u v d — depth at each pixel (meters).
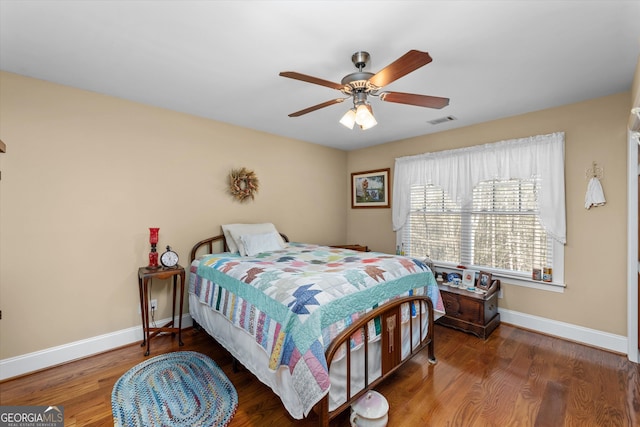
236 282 2.17
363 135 3.86
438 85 2.32
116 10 1.47
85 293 2.47
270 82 2.30
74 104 2.41
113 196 2.61
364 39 1.70
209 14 1.50
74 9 1.46
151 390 1.98
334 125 3.43
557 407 1.81
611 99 2.50
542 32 1.63
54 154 2.32
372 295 1.89
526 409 1.79
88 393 1.95
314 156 4.34
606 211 2.54
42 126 2.27
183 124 3.03
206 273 2.64
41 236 2.27
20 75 2.18
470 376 2.15
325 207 4.51
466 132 3.39
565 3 1.40
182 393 1.95
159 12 1.48
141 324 2.77
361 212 4.61
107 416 1.73
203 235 3.19
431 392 1.96
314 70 2.10
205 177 3.20
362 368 1.80
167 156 2.93
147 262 2.80
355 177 4.70
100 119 2.53
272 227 3.53
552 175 2.77
